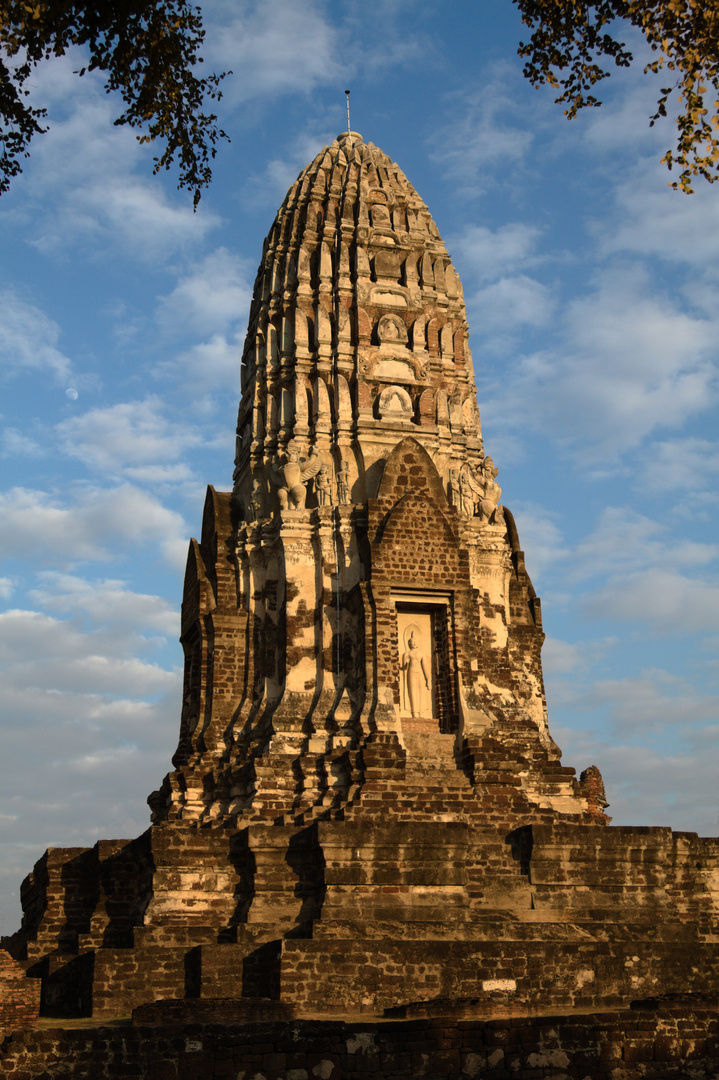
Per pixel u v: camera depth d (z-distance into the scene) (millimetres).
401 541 40344
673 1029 25188
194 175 25359
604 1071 24516
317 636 40531
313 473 42250
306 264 45688
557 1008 31422
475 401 46312
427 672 40312
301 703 39562
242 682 41406
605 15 23781
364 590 39500
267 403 44781
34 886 43938
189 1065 23422
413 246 46438
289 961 30188
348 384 43719
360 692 39031
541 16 24125
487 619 42406
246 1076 23484
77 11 23297
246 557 42594
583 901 34812
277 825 35938
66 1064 23281
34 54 23359
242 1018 27859
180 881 34250
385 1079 23797
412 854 33969
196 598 43062
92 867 40562
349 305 44875
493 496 44344
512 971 31656
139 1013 27422
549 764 39969
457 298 47062
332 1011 29859
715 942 35156
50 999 33938
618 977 32469
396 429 42969
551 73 24422
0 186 23672
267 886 34000
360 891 33406
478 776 37375
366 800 36062
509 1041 24375
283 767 38188
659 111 23531
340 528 41031
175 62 24328
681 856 37562
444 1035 24219
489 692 41281
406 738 38594
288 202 48312
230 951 31094
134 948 31906
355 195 46969
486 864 35062
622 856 35500
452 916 33344
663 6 23312
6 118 23516
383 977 30641
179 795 40250
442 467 43375
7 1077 22984
